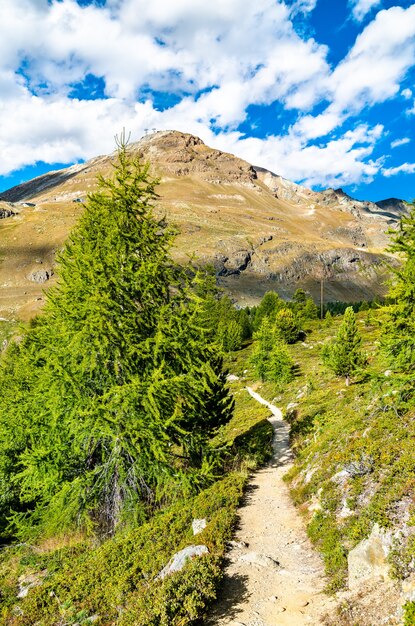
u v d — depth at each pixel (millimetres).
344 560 8414
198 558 8625
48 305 14031
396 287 14750
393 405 13531
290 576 8781
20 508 17562
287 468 19562
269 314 84375
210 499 13227
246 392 49156
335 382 37281
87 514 13344
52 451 13383
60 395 12828
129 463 13352
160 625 6508
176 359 14125
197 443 15008
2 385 20141
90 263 13242
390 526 7969
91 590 9008
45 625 8164
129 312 13523
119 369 13875
